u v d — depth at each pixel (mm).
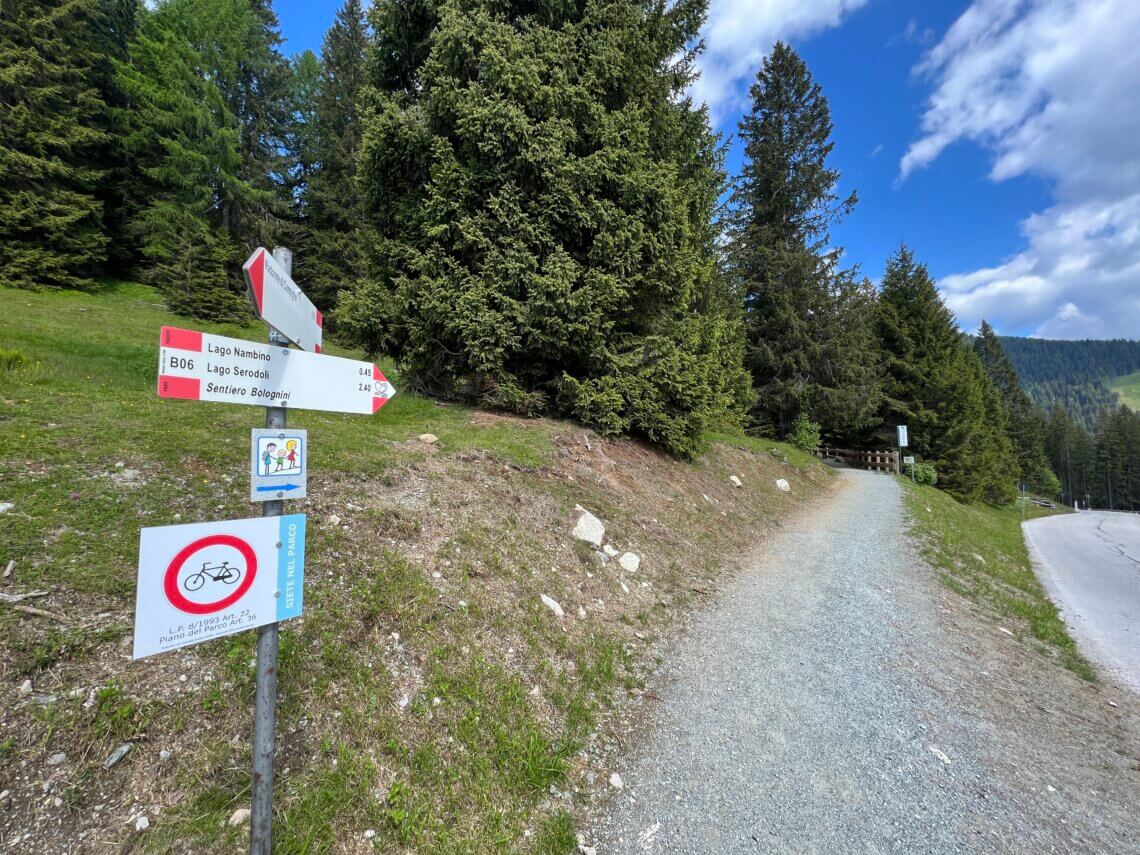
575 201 7246
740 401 17750
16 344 7828
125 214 21859
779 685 4188
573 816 2686
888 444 27344
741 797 2914
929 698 4234
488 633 3713
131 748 2195
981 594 7688
